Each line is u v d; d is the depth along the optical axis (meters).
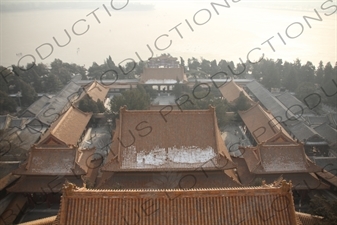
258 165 41.53
